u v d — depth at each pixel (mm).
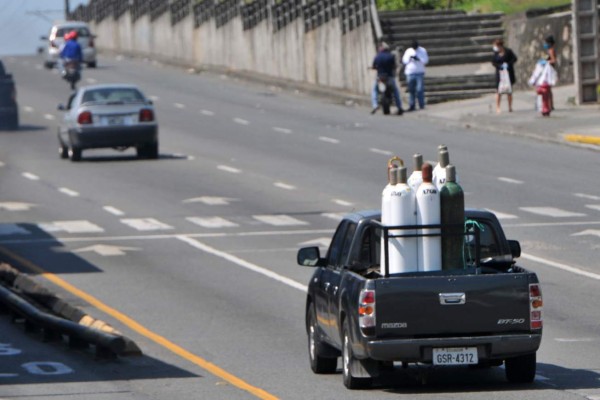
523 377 38094
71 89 173125
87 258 67188
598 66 122625
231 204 84625
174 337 48125
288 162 104375
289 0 174125
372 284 35375
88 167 105375
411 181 37156
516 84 141875
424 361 35469
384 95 135500
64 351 46344
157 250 69250
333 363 41000
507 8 159875
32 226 78000
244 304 54719
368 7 151000
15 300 51156
